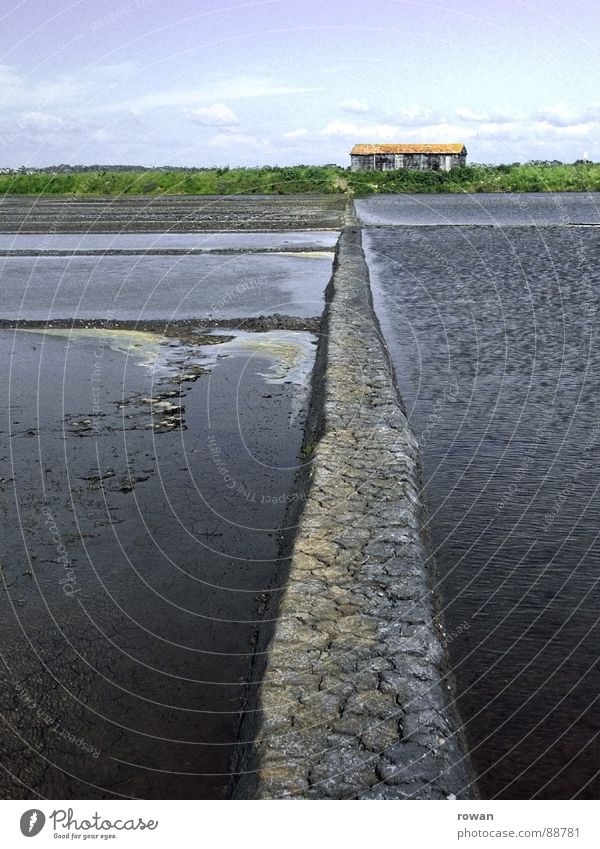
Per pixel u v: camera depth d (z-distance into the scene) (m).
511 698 4.59
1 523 7.00
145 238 32.19
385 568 5.57
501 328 14.21
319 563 5.65
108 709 4.67
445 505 7.14
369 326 13.27
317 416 9.05
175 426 9.50
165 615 5.61
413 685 4.38
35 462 8.38
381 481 6.98
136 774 4.19
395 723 4.09
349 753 3.90
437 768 3.81
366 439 8.00
